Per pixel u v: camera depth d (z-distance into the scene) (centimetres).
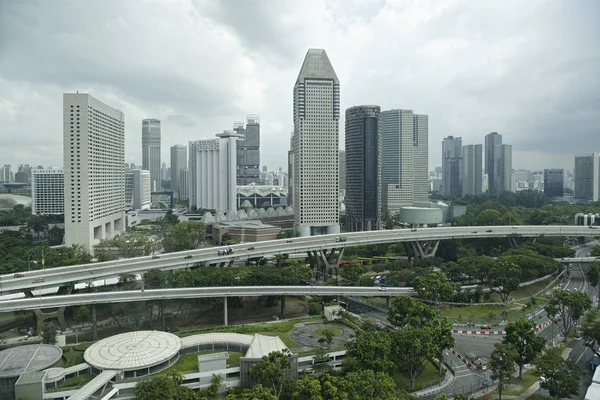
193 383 15825
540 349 16188
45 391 14675
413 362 15800
